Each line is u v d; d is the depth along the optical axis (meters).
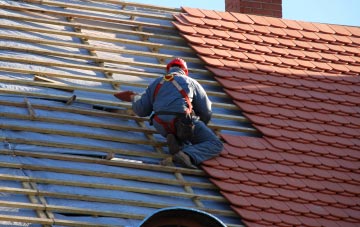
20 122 39.09
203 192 39.78
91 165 38.44
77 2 48.69
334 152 44.22
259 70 48.25
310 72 49.72
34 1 46.81
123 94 41.91
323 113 46.81
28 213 35.03
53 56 43.59
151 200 37.97
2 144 37.66
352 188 42.31
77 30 46.22
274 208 39.56
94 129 40.50
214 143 41.06
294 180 41.62
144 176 38.84
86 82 42.97
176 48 47.84
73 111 40.75
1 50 42.66
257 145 43.06
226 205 39.50
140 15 49.16
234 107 45.34
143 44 47.00
